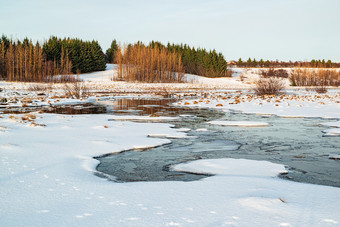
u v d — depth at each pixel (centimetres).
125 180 609
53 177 602
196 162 753
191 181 600
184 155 830
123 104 2464
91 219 412
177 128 1269
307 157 809
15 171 633
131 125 1305
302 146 940
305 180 616
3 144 848
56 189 533
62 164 697
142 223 400
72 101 2570
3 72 5806
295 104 2225
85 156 783
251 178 609
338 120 1501
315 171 682
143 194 511
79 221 406
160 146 940
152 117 1598
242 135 1120
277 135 1121
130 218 415
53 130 1130
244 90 5003
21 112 1716
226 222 402
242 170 683
